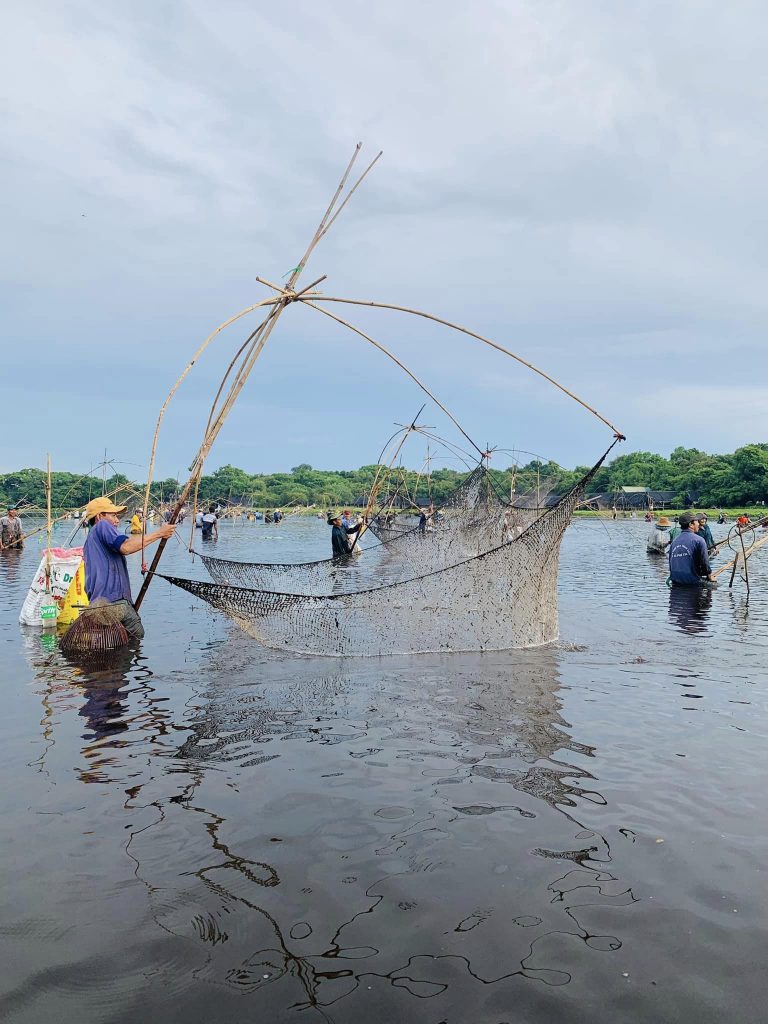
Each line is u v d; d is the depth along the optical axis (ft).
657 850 10.47
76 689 20.03
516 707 17.98
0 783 13.08
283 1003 7.35
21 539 79.87
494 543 46.19
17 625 31.04
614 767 13.76
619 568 61.31
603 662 23.38
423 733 15.93
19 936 8.48
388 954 8.14
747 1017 7.14
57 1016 7.17
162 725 16.61
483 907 9.05
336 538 61.26
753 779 13.15
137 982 7.68
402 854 10.38
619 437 25.18
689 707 17.89
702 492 327.67
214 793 12.61
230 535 123.34
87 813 11.79
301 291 25.89
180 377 26.58
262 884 9.59
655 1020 7.10
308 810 11.89
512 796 12.42
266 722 16.81
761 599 39.09
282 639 25.38
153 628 29.94
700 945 8.27
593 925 8.66
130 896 9.31
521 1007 7.29
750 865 10.03
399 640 25.20
